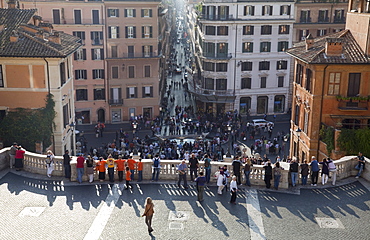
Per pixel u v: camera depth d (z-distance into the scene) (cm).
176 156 5088
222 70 8250
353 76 3912
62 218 2511
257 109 8544
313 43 4316
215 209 2647
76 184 2986
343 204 2736
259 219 2531
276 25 8169
